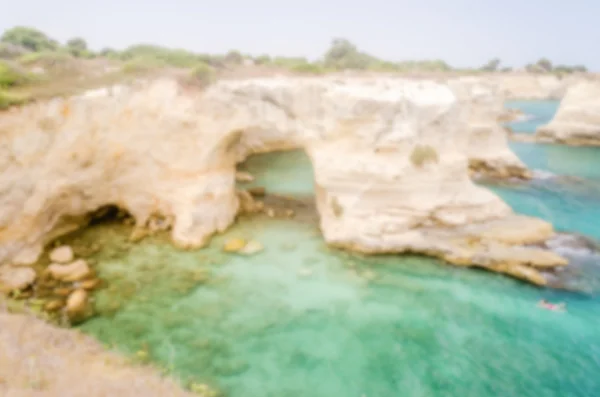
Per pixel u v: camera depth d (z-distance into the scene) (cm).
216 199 2245
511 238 2059
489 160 3419
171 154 2169
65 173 1947
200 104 2148
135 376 1048
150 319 1546
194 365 1332
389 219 2067
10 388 751
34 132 1838
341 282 1814
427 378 1316
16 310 1357
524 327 1541
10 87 2008
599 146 4472
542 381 1299
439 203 2117
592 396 1241
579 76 9175
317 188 2423
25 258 1819
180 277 1825
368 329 1534
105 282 1767
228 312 1608
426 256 2006
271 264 1952
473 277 1842
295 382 1286
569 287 1738
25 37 3594
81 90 2061
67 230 2127
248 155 4112
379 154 2077
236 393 1228
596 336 1489
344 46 3806
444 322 1573
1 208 1725
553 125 4775
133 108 2108
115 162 2117
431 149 2103
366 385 1284
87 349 1180
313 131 2166
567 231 2216
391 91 2141
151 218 2275
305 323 1560
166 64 2541
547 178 3322
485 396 1244
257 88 2138
